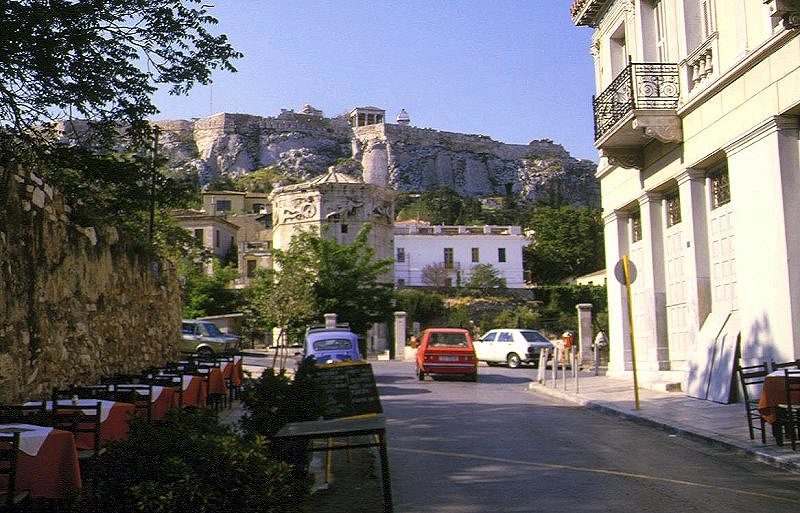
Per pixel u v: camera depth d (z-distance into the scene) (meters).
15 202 9.87
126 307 15.49
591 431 12.22
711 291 16.59
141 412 9.14
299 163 160.38
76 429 6.77
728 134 14.94
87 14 12.77
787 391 9.27
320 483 8.20
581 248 95.31
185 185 17.17
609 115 19.03
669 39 17.59
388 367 32.12
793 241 13.01
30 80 13.43
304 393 7.33
